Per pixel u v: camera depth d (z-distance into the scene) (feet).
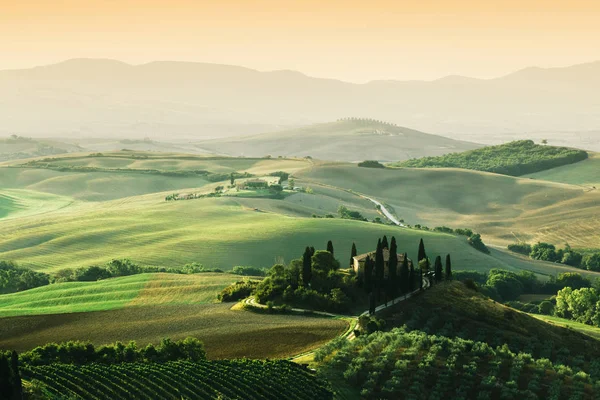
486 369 275.39
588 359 332.19
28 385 215.92
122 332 333.01
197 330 328.29
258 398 232.12
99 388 228.02
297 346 297.94
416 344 289.12
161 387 231.91
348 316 355.77
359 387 255.09
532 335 343.26
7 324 357.82
